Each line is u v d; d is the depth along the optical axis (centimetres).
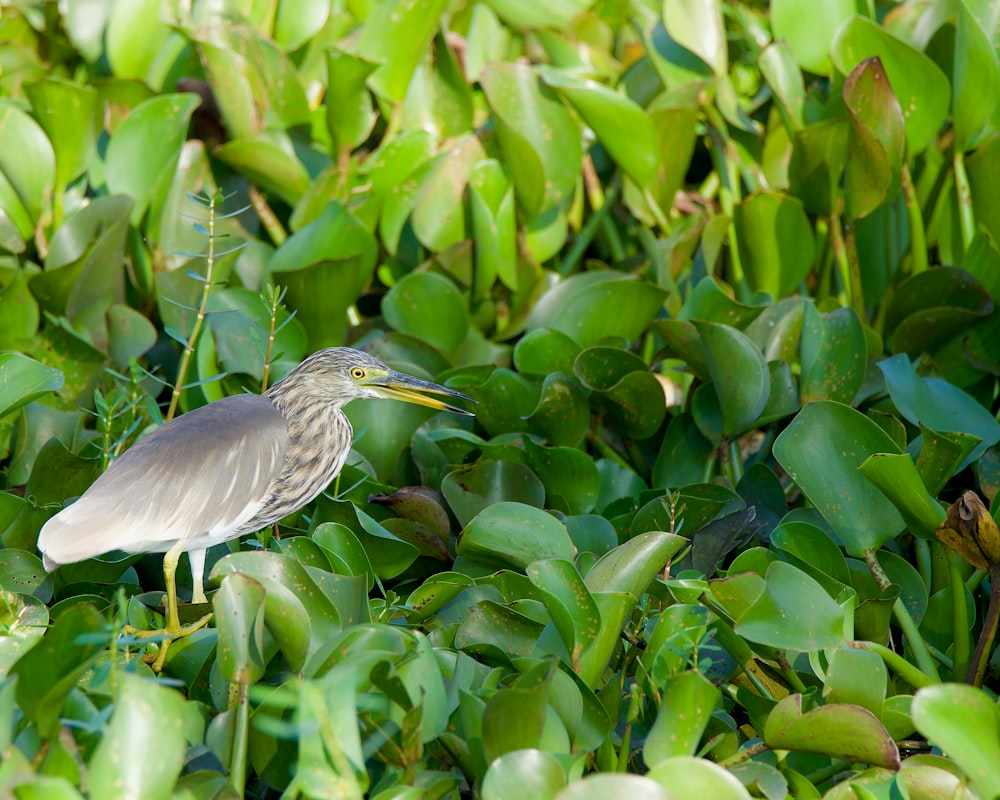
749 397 929
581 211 1309
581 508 961
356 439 955
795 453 815
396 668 638
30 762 568
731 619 709
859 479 813
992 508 834
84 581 830
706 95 1248
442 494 948
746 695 718
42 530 740
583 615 666
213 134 1272
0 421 1004
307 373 920
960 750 581
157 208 1178
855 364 959
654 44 1273
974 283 1052
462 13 1359
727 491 880
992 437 912
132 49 1305
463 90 1272
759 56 1192
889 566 833
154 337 1091
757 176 1280
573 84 1148
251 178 1198
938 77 1109
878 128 1078
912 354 1077
